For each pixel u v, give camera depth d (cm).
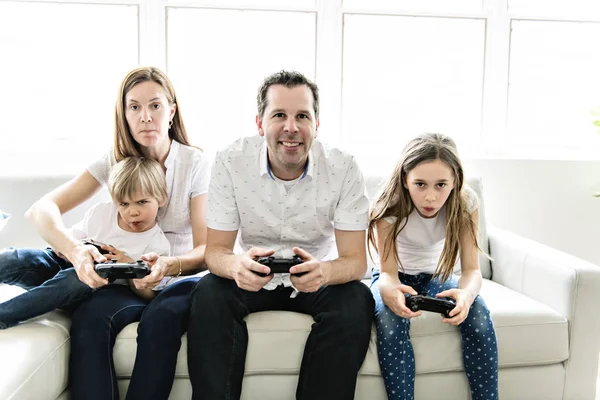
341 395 150
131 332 157
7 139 253
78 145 256
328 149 173
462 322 161
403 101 271
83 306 158
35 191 207
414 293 160
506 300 179
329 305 158
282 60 262
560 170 256
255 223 173
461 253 182
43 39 250
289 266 153
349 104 269
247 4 255
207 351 149
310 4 260
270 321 161
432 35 267
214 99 263
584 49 273
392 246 178
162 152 189
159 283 163
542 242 261
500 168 254
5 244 205
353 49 265
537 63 272
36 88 253
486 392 160
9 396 121
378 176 221
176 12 255
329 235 180
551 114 273
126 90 181
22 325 153
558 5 271
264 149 168
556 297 177
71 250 164
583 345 173
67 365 152
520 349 167
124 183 171
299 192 169
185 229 194
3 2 246
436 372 165
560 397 174
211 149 260
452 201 176
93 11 251
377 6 262
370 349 160
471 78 271
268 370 158
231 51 260
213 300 155
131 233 177
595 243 263
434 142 173
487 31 266
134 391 148
